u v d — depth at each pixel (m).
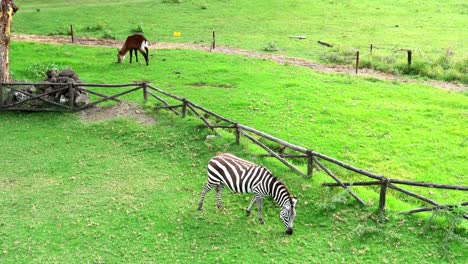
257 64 30.81
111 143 18.97
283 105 23.77
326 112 23.14
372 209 13.84
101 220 14.22
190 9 48.38
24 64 28.95
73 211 14.67
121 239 13.41
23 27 39.47
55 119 21.12
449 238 12.55
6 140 19.38
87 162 17.61
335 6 51.72
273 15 47.41
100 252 12.93
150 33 39.25
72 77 22.81
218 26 42.56
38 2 50.16
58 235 13.60
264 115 22.44
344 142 20.20
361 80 28.59
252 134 19.91
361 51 35.44
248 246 12.99
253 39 38.59
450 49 35.66
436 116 23.38
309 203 14.38
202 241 13.27
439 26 44.69
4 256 12.77
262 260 12.45
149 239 13.40
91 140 19.28
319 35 40.88
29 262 12.55
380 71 31.30
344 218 13.70
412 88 27.44
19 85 21.97
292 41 38.47
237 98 24.27
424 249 12.50
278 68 30.20
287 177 15.48
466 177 17.86
